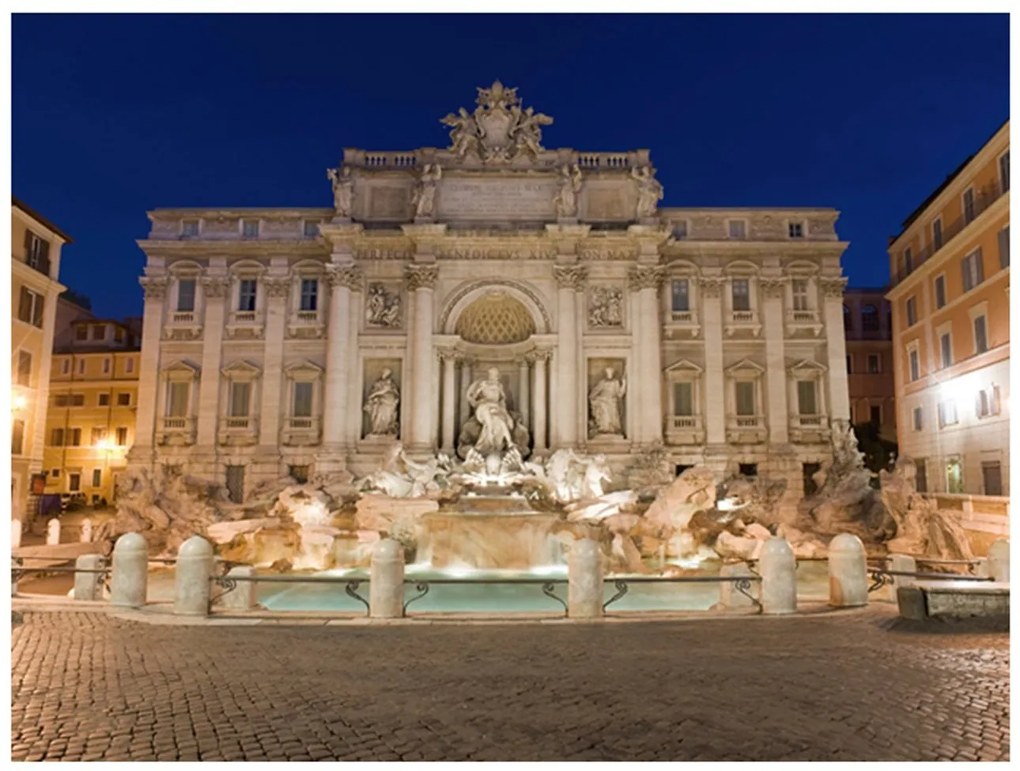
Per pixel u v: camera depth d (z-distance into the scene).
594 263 44.47
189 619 14.26
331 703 9.08
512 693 9.45
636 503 32.72
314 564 27.55
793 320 45.66
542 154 45.44
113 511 53.25
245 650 11.73
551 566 27.84
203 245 46.00
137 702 9.11
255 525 29.92
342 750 7.56
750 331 45.47
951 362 44.12
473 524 28.20
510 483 35.41
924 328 47.84
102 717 8.56
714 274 45.69
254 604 16.19
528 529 28.11
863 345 63.53
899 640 12.38
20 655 11.40
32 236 43.72
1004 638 12.54
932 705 8.95
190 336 45.81
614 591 20.78
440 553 28.06
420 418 42.06
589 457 36.78
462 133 45.47
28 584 23.61
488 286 43.78
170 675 10.30
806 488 44.34
